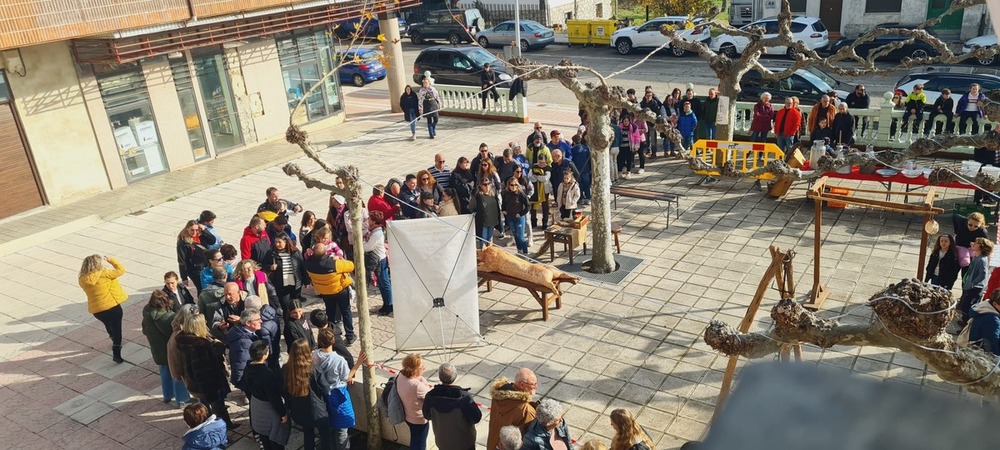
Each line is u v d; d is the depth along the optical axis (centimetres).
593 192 1105
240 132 1959
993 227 1170
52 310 1153
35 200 1562
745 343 355
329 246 995
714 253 1194
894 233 1219
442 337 941
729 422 136
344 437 738
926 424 129
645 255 1204
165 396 880
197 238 1062
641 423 784
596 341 958
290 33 2028
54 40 1402
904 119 1596
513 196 1182
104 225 1504
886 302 293
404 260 908
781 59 2681
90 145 1631
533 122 2078
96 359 1001
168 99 1766
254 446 799
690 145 1670
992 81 1709
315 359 715
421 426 708
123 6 1505
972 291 870
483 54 2555
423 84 1936
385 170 1738
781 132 1569
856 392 136
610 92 981
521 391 641
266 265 1004
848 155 657
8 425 860
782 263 671
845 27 3022
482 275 1045
